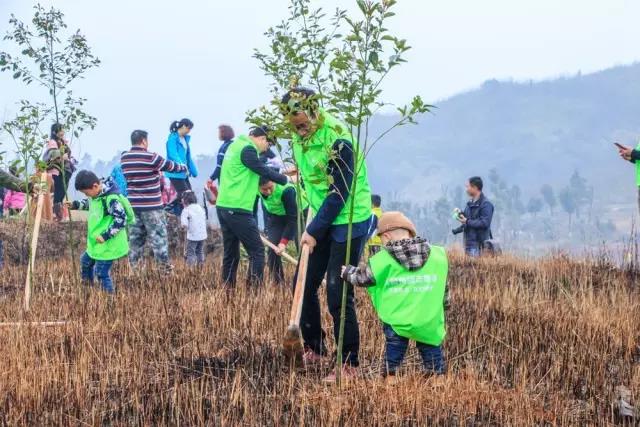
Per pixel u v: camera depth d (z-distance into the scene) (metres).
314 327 6.49
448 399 5.45
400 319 5.87
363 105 5.65
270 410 5.37
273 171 9.56
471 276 11.68
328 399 5.44
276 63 8.09
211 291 9.28
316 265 6.35
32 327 7.30
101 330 7.28
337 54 5.65
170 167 11.97
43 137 9.28
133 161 11.76
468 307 8.36
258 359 6.49
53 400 5.57
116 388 5.84
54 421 5.26
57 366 5.95
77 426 5.21
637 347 6.97
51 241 16.09
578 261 12.63
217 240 18.28
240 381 5.77
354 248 6.17
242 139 9.57
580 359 6.46
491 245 14.72
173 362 6.35
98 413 5.37
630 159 11.25
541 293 9.24
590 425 5.22
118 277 11.58
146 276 11.26
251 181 9.59
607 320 7.59
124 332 7.14
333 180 5.98
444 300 6.05
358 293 8.55
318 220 6.02
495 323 7.61
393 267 5.89
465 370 6.07
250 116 6.29
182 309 7.97
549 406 5.58
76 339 6.93
